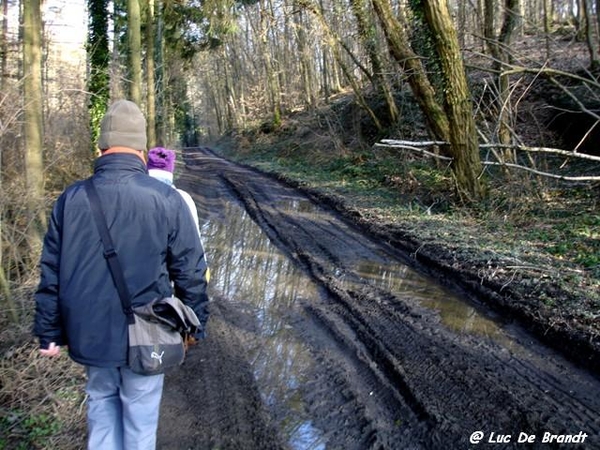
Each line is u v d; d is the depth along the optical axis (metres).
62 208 2.52
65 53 14.55
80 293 2.46
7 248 5.59
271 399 4.23
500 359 4.62
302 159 22.00
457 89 9.51
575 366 4.43
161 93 22.02
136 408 2.63
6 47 8.56
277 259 8.49
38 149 6.23
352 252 8.41
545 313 5.21
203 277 2.64
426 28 10.99
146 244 2.51
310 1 17.69
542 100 14.14
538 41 20.05
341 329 5.54
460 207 9.90
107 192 2.51
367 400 4.14
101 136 2.64
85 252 2.47
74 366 4.56
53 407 3.99
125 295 2.47
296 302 6.46
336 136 20.06
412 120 17.28
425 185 12.14
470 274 6.58
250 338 5.44
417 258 7.74
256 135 33.28
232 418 3.98
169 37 22.16
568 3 23.83
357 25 17.47
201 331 2.72
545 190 9.64
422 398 4.08
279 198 14.38
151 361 2.50
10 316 4.75
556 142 12.62
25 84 6.22
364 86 23.41
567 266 6.31
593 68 13.68
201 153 41.09
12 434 3.69
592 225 7.77
